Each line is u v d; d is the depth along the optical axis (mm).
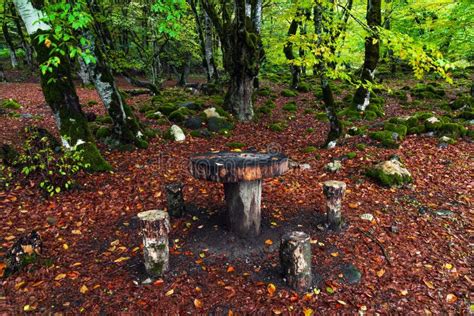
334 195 4000
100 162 5777
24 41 18797
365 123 9234
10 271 3211
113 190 5207
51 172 4715
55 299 2924
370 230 4129
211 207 4770
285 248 3043
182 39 13797
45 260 3439
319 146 7590
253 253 3646
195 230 4129
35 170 5176
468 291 3127
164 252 3229
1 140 6781
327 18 6703
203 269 3371
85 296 2969
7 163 5305
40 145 5711
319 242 3859
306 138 8453
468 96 10703
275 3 14203
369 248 3768
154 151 7012
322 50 6062
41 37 3947
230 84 10195
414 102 11555
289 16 7590
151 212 3273
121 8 12938
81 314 2762
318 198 5020
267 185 5504
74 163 5477
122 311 2795
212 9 10328
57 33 4059
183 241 3891
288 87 15727
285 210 4656
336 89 14172
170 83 19797
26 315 2734
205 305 2889
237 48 9398
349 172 5863
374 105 10570
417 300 3018
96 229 4164
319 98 12922
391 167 5473
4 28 18422
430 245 3836
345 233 4055
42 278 3191
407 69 19359
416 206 4707
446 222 4297
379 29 5273
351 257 3598
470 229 4137
